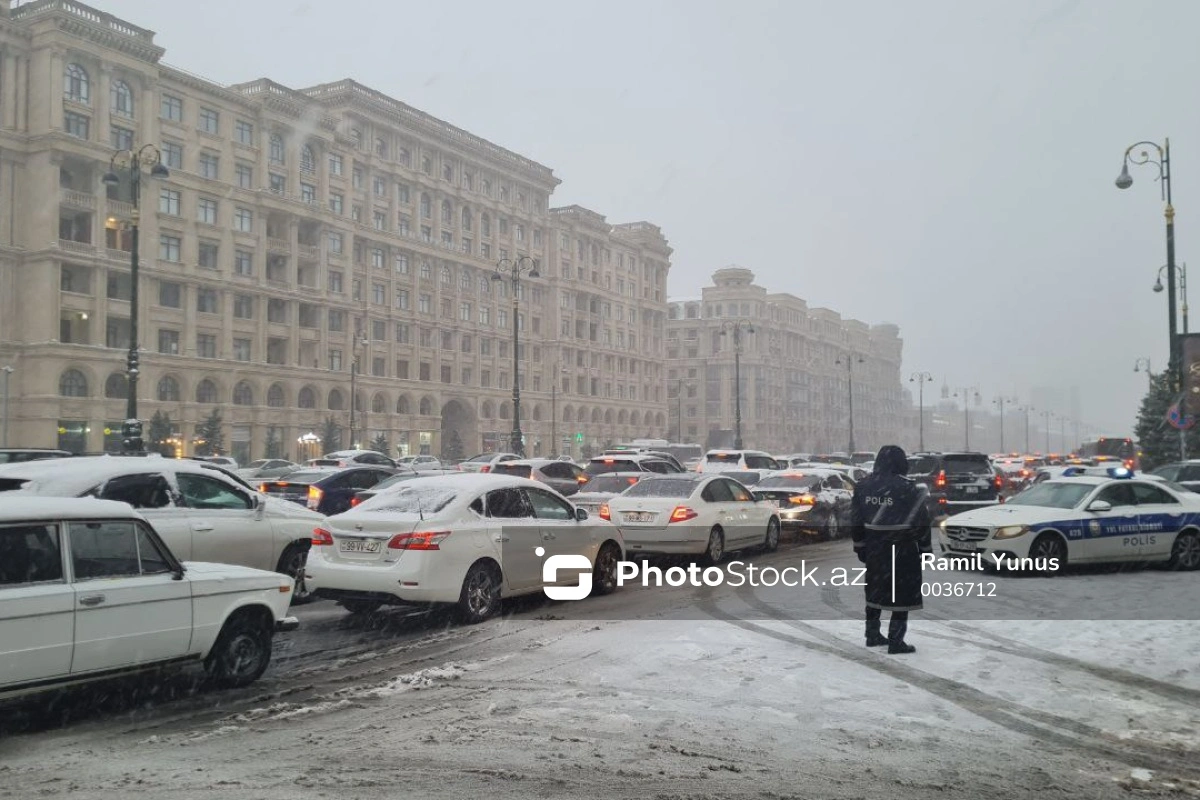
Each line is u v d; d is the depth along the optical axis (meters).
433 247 80.81
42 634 5.84
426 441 79.75
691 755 5.47
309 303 68.88
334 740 5.79
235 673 7.20
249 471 35.66
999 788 5.01
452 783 4.99
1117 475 14.23
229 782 5.01
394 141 77.94
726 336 128.62
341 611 10.80
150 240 57.56
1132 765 5.41
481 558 9.85
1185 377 25.58
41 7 53.44
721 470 26.30
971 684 7.09
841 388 156.50
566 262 99.19
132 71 56.59
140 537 6.63
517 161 91.12
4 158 52.66
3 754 5.57
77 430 53.88
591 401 101.75
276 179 67.31
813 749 5.59
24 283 53.38
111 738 5.92
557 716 6.27
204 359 60.66
